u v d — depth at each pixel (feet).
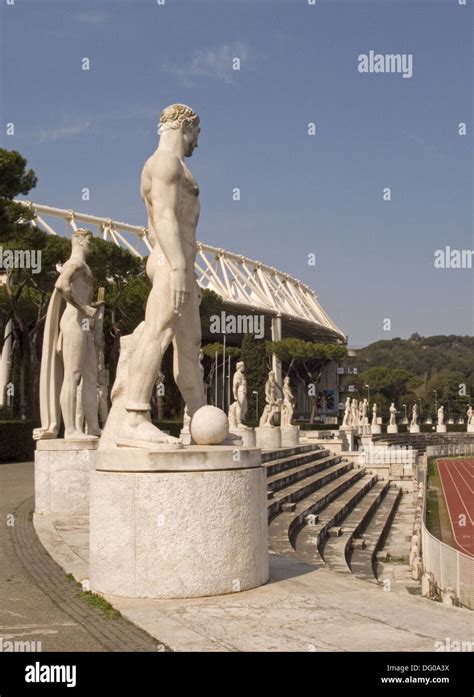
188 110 23.86
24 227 103.91
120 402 35.91
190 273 23.40
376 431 216.13
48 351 42.55
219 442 22.85
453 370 521.65
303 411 345.51
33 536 33.55
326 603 19.51
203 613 18.58
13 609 20.47
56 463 40.47
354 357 404.57
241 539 20.84
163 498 20.16
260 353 238.89
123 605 19.58
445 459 168.35
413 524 58.54
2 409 121.90
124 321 133.59
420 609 18.85
